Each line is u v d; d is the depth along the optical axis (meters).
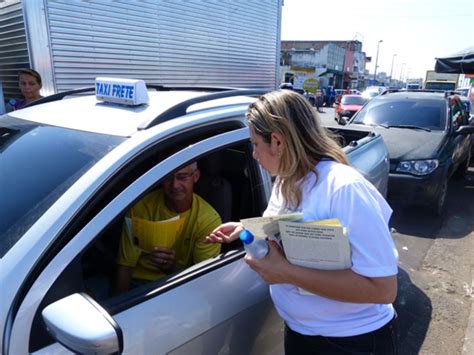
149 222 1.62
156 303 1.30
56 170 1.35
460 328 2.77
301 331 1.32
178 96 1.89
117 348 0.99
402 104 6.01
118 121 1.55
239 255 1.61
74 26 5.54
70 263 1.10
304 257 1.13
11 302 1.01
